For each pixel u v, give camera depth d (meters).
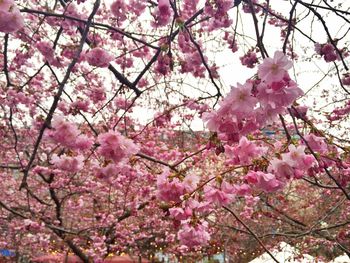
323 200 10.25
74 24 4.07
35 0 5.22
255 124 2.41
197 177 2.70
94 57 3.83
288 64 2.07
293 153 2.44
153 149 6.38
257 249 10.54
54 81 7.01
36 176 10.49
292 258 9.09
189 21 3.56
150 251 12.11
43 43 4.52
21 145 8.65
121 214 9.73
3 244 10.05
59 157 3.59
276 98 2.20
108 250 9.80
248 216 9.08
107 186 9.02
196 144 6.33
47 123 2.74
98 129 6.11
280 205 10.33
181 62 4.72
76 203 9.73
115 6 4.68
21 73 6.31
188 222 2.63
